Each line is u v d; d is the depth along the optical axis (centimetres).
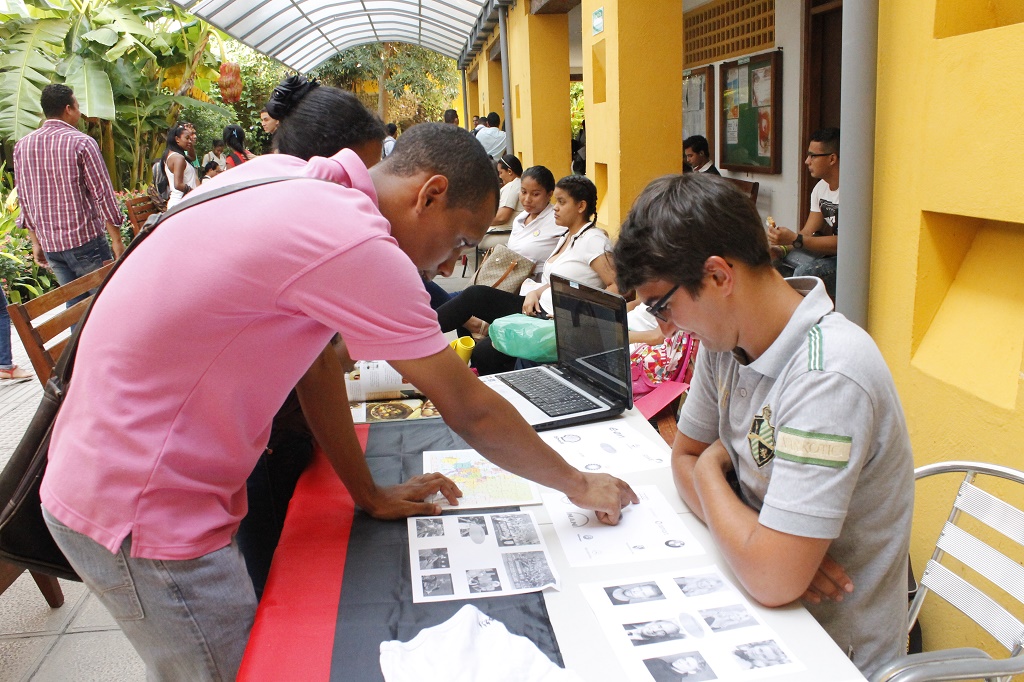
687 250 128
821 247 386
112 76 1015
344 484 170
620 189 485
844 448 125
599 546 152
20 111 863
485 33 1159
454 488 174
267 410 140
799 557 126
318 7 1002
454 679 114
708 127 766
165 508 133
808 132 588
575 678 114
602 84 560
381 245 129
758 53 644
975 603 160
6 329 538
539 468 152
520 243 487
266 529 214
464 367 141
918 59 216
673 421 259
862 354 129
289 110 229
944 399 215
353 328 129
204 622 138
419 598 138
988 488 201
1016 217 185
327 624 132
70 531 134
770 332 137
